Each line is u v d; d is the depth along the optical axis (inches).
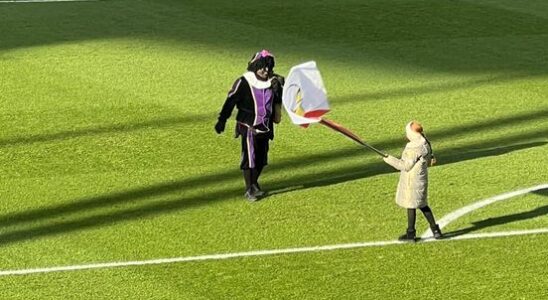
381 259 1219.9
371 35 2234.3
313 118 1261.1
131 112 1716.3
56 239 1262.3
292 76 1262.3
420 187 1245.7
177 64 1995.6
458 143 1616.6
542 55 2122.3
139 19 2322.8
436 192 1418.6
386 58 2068.2
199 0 2493.8
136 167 1492.4
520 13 2444.6
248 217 1332.4
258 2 2477.9
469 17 2395.4
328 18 2354.8
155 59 2025.1
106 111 1718.8
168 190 1414.9
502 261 1217.4
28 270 1183.6
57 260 1209.4
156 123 1667.1
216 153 1547.7
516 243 1263.5
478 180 1461.6
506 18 2399.1
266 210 1354.6
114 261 1207.6
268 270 1189.7
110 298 1123.3
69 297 1125.7
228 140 1599.4
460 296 1135.6
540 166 1517.0
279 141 1603.1
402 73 1971.0
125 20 2313.0
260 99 1359.5
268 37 2201.0
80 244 1249.4
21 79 1879.9
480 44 2190.0
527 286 1159.0
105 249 1237.1
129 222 1311.5
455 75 1968.5
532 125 1705.2
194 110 1733.5
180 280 1163.9
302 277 1175.0
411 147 1243.8
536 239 1274.6
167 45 2122.3
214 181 1448.1
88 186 1424.7
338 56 2075.5
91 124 1658.5
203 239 1267.2
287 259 1217.4
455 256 1229.1
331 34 2234.3
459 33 2271.2
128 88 1839.3
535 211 1358.3
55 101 1764.3
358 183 1448.1
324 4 2472.9
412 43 2181.3
